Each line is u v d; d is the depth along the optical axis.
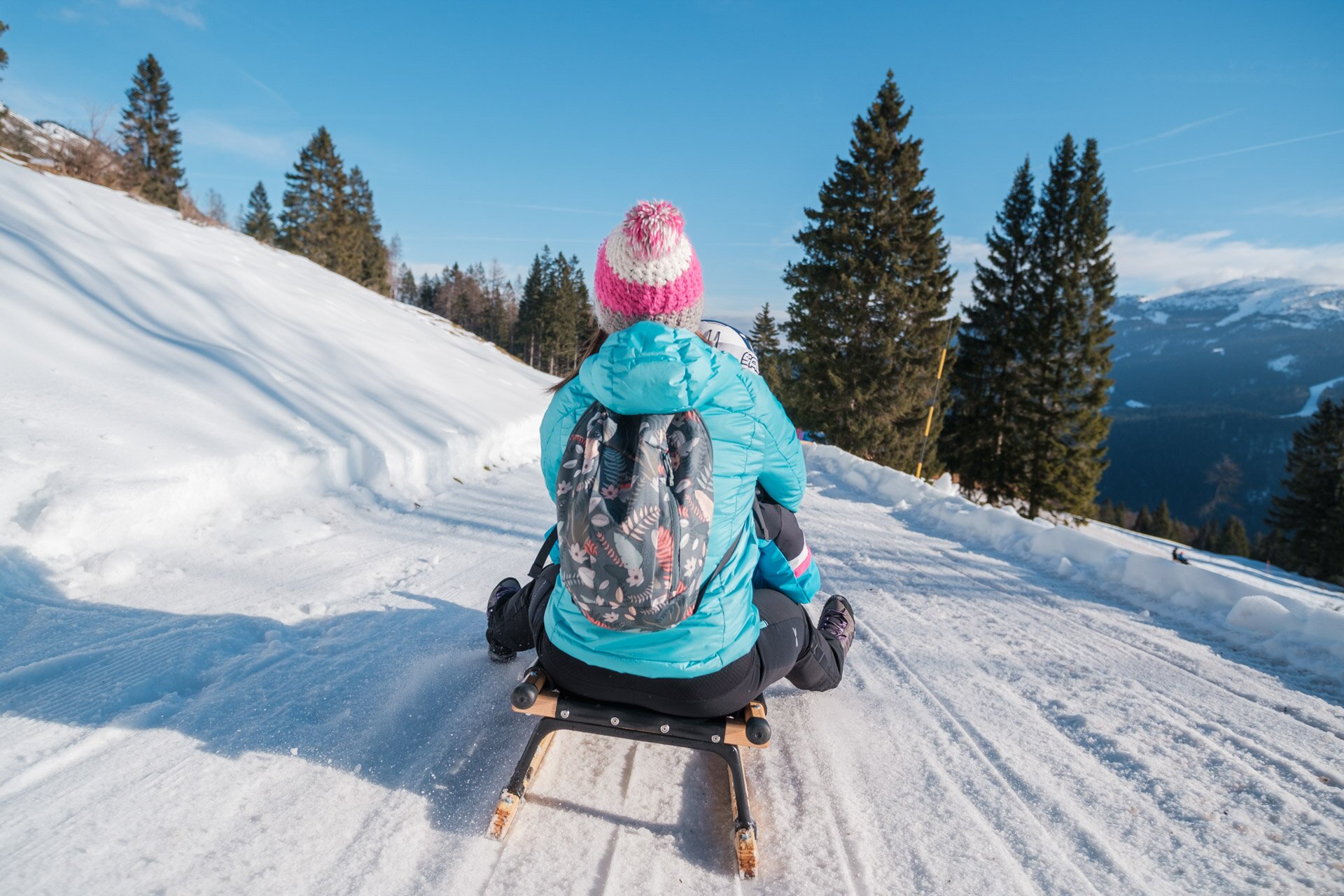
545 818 1.70
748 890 1.51
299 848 1.52
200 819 1.59
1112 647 3.12
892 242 27.33
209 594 2.93
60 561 2.91
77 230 6.98
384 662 2.48
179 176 57.69
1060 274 32.59
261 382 5.43
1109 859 1.65
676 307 1.53
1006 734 2.27
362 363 7.95
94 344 4.62
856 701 2.48
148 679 2.15
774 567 1.85
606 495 1.37
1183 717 2.41
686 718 1.59
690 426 1.43
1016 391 33.66
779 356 31.61
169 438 3.86
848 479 8.90
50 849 1.44
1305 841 1.72
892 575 4.26
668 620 1.40
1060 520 32.38
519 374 13.88
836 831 1.73
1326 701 2.58
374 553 3.84
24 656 2.22
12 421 3.39
